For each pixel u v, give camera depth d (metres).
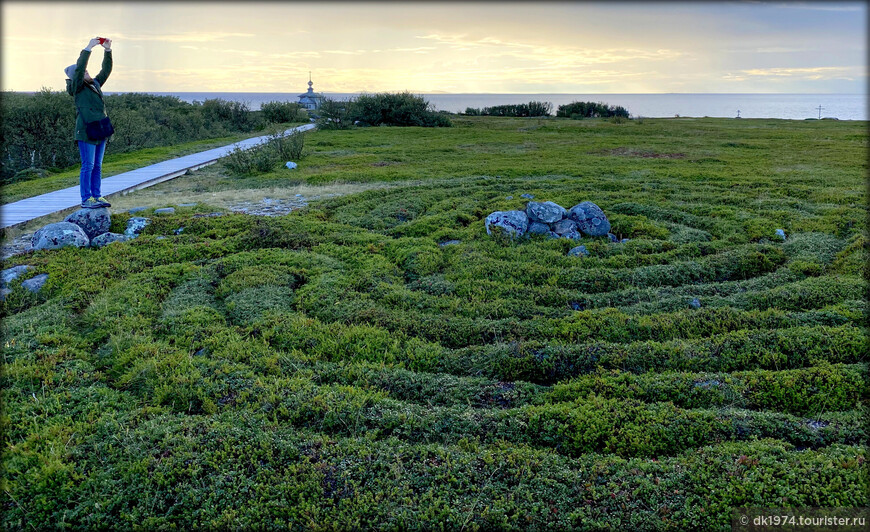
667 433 5.21
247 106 44.56
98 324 7.70
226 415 5.56
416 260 10.31
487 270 9.69
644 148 27.08
